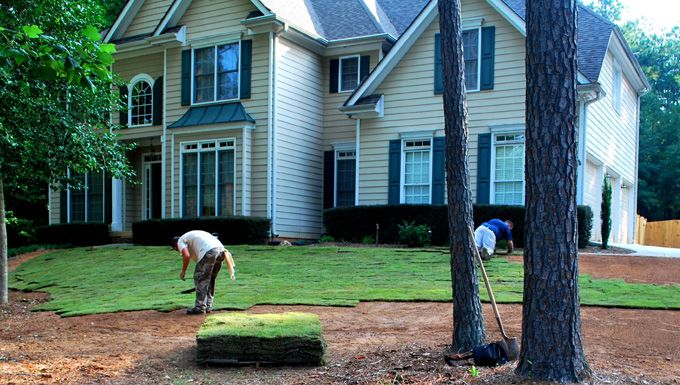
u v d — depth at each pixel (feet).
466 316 22.22
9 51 19.06
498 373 18.33
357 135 64.28
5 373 21.53
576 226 17.37
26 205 84.79
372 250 52.03
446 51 23.04
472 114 58.70
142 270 48.70
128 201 76.43
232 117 63.41
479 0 58.65
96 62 19.57
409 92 61.82
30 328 31.12
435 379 18.74
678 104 149.18
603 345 23.77
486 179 57.57
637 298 33.19
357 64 69.56
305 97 67.87
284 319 24.91
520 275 39.86
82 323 31.40
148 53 72.23
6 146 38.32
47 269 54.29
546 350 17.06
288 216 64.80
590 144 58.03
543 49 17.33
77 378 21.07
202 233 33.12
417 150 61.62
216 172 64.54
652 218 145.79
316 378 20.49
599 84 52.85
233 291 38.19
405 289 37.19
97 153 46.09
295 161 66.08
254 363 22.50
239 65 64.90
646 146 141.28
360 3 73.41
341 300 34.45
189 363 23.17
